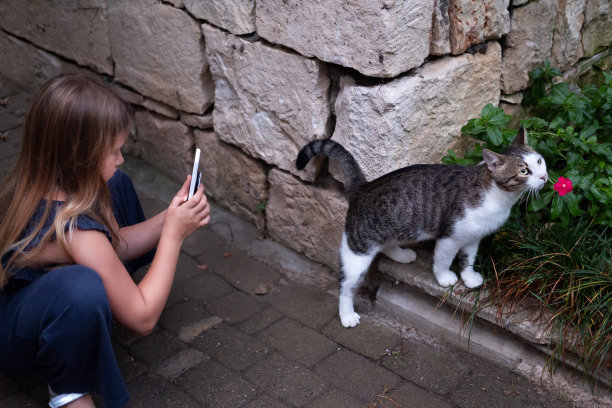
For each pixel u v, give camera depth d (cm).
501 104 308
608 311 222
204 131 351
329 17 249
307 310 282
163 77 352
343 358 253
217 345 258
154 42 345
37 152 190
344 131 269
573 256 247
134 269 261
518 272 252
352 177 262
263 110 303
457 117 279
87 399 208
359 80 261
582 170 277
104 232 198
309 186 301
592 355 224
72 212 190
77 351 189
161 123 372
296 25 265
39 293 189
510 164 231
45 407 222
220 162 347
